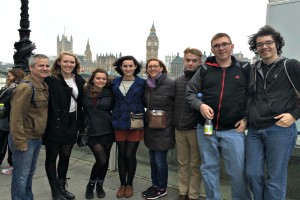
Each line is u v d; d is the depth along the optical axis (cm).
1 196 349
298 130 323
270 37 236
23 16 701
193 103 275
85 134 329
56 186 332
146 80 337
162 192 351
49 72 288
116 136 341
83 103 331
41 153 532
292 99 235
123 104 332
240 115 260
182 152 334
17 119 265
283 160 240
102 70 328
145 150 455
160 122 319
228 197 343
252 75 254
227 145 265
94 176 344
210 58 275
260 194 256
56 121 307
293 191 320
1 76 591
